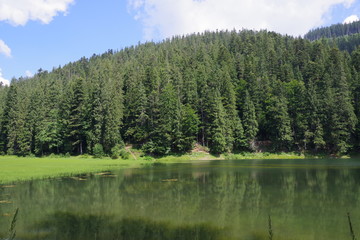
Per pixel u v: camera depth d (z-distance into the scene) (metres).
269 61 101.25
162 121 65.75
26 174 31.34
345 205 16.23
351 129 62.41
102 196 19.36
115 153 62.00
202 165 45.38
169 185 23.95
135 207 16.09
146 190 21.59
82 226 12.62
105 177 29.52
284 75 88.62
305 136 64.69
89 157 63.81
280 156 65.00
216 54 114.88
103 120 64.69
